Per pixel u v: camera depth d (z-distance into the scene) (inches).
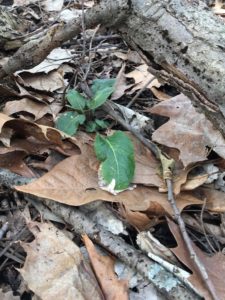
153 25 13.3
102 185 13.1
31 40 14.8
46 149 14.4
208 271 11.5
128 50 19.4
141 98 17.4
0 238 12.8
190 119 14.8
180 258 11.6
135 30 13.7
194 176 13.8
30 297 11.8
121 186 13.0
